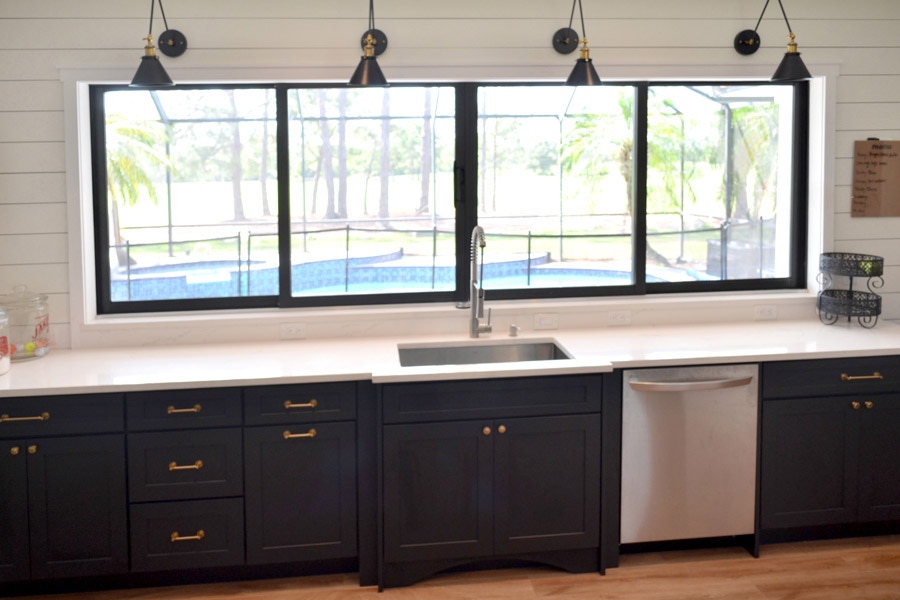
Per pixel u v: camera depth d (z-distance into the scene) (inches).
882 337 153.7
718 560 145.3
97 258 156.7
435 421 133.6
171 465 131.0
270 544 134.7
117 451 129.6
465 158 161.6
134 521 131.3
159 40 147.7
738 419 141.8
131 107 159.8
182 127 163.6
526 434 135.9
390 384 131.8
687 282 171.9
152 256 166.1
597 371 135.3
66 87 147.3
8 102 146.7
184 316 156.4
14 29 145.6
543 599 132.6
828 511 146.9
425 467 134.5
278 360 141.2
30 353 143.0
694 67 160.9
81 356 146.0
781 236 179.2
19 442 127.6
